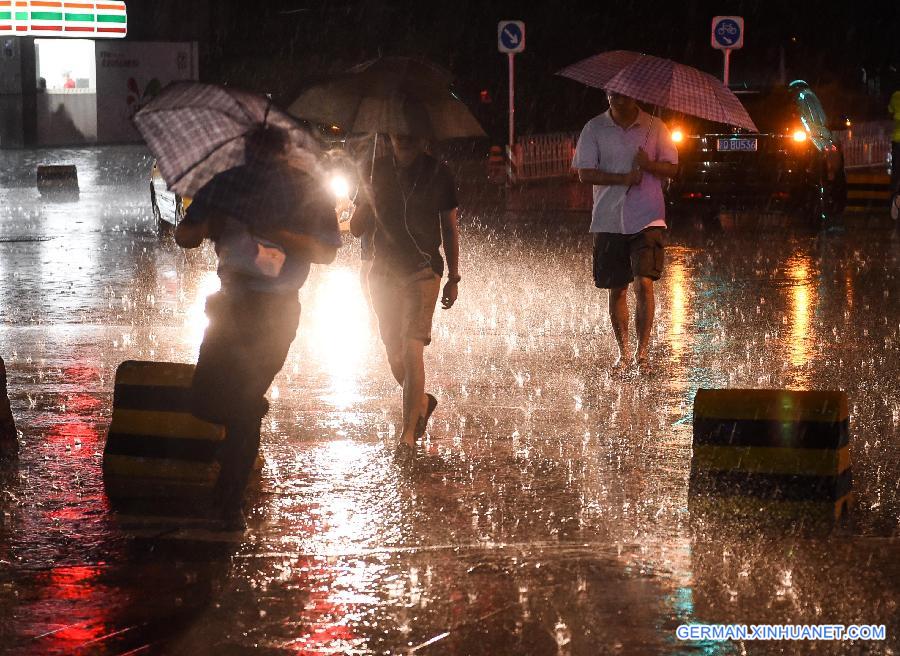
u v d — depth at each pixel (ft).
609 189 87.97
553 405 78.95
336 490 61.72
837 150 200.64
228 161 52.11
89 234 181.98
